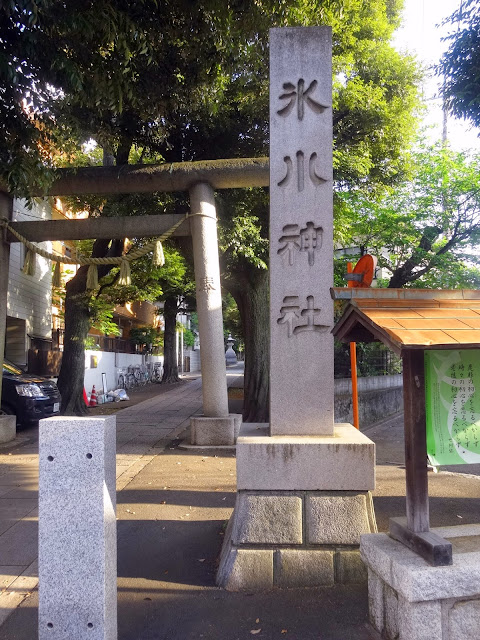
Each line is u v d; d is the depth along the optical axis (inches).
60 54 255.1
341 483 155.7
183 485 270.4
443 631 109.0
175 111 410.3
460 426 125.6
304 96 178.7
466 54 297.9
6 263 386.9
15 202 597.0
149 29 309.6
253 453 156.9
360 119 471.2
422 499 120.8
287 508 156.3
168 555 181.5
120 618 140.4
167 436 425.7
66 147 329.4
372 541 127.6
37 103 264.5
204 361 377.7
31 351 620.4
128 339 1195.9
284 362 171.9
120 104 297.9
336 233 490.3
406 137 515.2
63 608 107.3
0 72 235.6
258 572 154.6
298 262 174.1
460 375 127.0
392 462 341.1
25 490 264.2
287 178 177.2
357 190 533.0
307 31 179.8
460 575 108.4
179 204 443.5
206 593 153.2
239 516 157.6
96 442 109.0
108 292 737.0
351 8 465.1
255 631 133.0
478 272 561.6
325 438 164.6
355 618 137.1
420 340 108.8
